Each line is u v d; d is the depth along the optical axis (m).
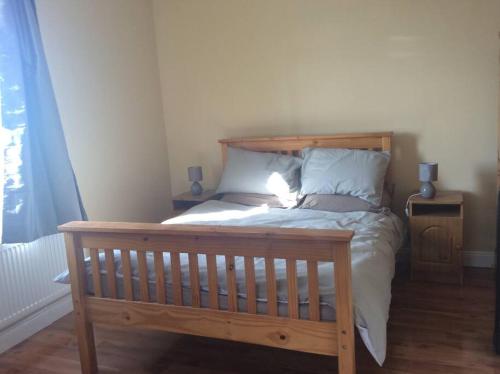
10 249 2.39
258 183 3.23
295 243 1.65
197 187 3.64
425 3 3.02
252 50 3.52
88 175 3.06
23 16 2.36
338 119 3.37
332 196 2.96
